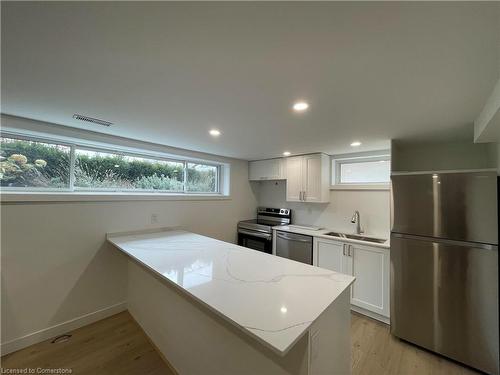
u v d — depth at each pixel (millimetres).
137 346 1960
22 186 2020
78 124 1995
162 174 3092
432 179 1956
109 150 2598
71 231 2160
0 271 1811
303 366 911
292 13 730
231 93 1339
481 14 699
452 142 2414
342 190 3250
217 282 1301
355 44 869
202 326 1410
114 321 2316
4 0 679
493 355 1677
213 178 3752
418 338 2002
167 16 750
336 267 2738
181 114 1704
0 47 916
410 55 928
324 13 728
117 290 2467
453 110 1512
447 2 660
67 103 1519
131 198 2586
